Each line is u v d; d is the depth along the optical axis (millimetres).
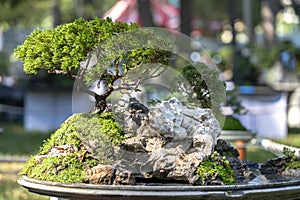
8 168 8297
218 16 25203
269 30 16266
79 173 2980
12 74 16984
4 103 17859
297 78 16641
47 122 15391
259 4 22188
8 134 13844
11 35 19359
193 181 2941
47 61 3174
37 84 15289
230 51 16562
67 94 15352
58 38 3145
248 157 7438
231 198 2785
